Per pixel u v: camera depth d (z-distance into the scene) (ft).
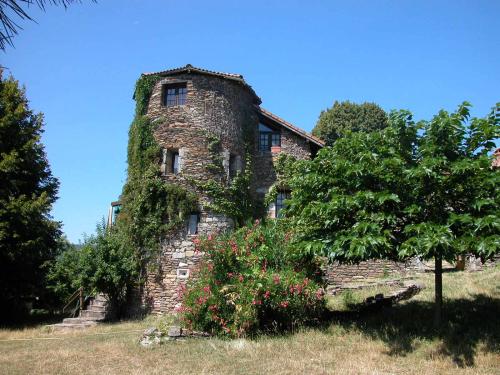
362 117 117.39
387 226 30.42
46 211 58.75
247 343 32.42
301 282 34.99
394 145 31.96
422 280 50.90
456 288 43.83
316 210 30.60
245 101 65.41
